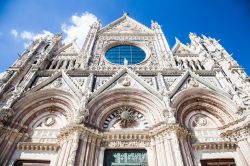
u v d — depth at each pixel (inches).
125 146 746.2
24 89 893.2
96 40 1315.2
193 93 886.4
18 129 780.0
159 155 693.9
